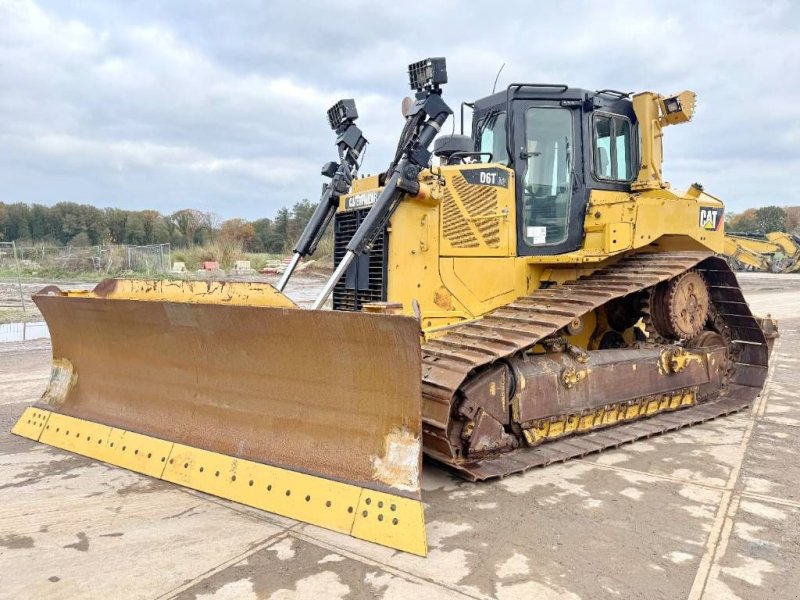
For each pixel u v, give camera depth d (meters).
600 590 3.13
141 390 5.16
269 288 4.91
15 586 3.15
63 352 5.80
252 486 4.18
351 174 6.58
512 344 4.73
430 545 3.61
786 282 29.81
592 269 6.48
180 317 4.68
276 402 4.39
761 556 3.49
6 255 28.84
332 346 4.03
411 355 3.72
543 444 5.31
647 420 6.19
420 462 3.73
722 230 7.11
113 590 3.11
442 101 5.55
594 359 5.67
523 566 3.37
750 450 5.46
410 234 5.61
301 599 3.03
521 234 6.18
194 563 3.38
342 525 3.73
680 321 6.47
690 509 4.15
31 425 5.70
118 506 4.14
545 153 6.24
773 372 9.30
